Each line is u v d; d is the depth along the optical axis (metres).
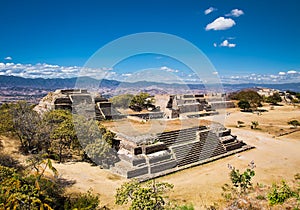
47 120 21.52
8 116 21.72
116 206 12.56
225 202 13.29
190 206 11.89
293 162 21.09
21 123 20.38
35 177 11.48
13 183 9.73
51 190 11.27
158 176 17.09
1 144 20.19
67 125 19.66
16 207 8.62
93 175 16.69
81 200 11.31
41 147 20.12
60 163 18.41
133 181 12.44
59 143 19.39
